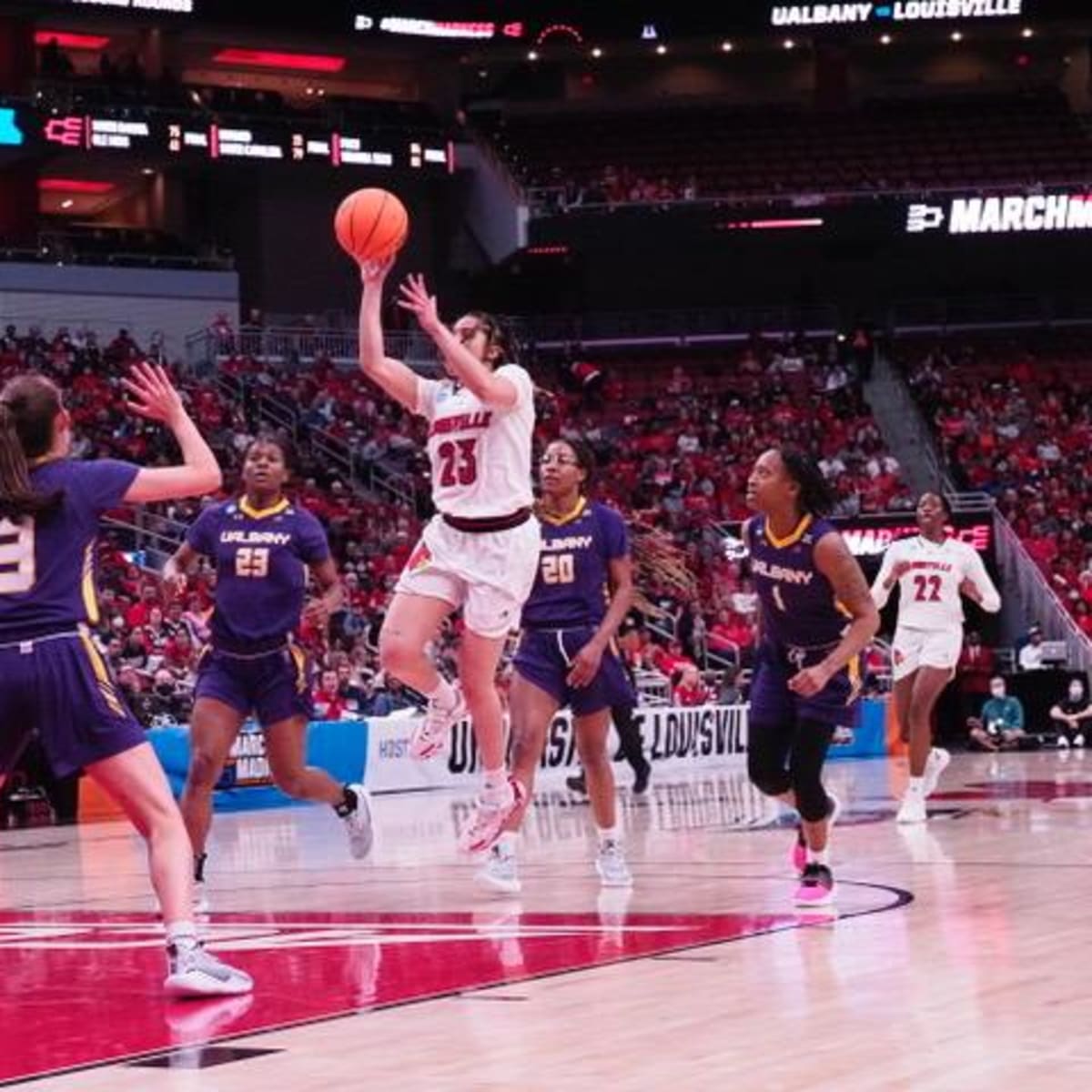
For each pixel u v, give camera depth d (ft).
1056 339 121.60
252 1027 17.97
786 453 26.43
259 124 110.11
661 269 124.88
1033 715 82.43
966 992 18.93
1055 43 133.39
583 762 30.81
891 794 53.47
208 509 29.71
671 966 21.24
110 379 95.20
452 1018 18.17
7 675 19.25
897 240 114.62
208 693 29.25
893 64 133.28
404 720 62.90
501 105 131.34
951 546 42.98
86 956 23.93
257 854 39.65
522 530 26.08
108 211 125.18
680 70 131.95
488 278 124.06
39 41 117.70
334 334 109.91
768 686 27.86
